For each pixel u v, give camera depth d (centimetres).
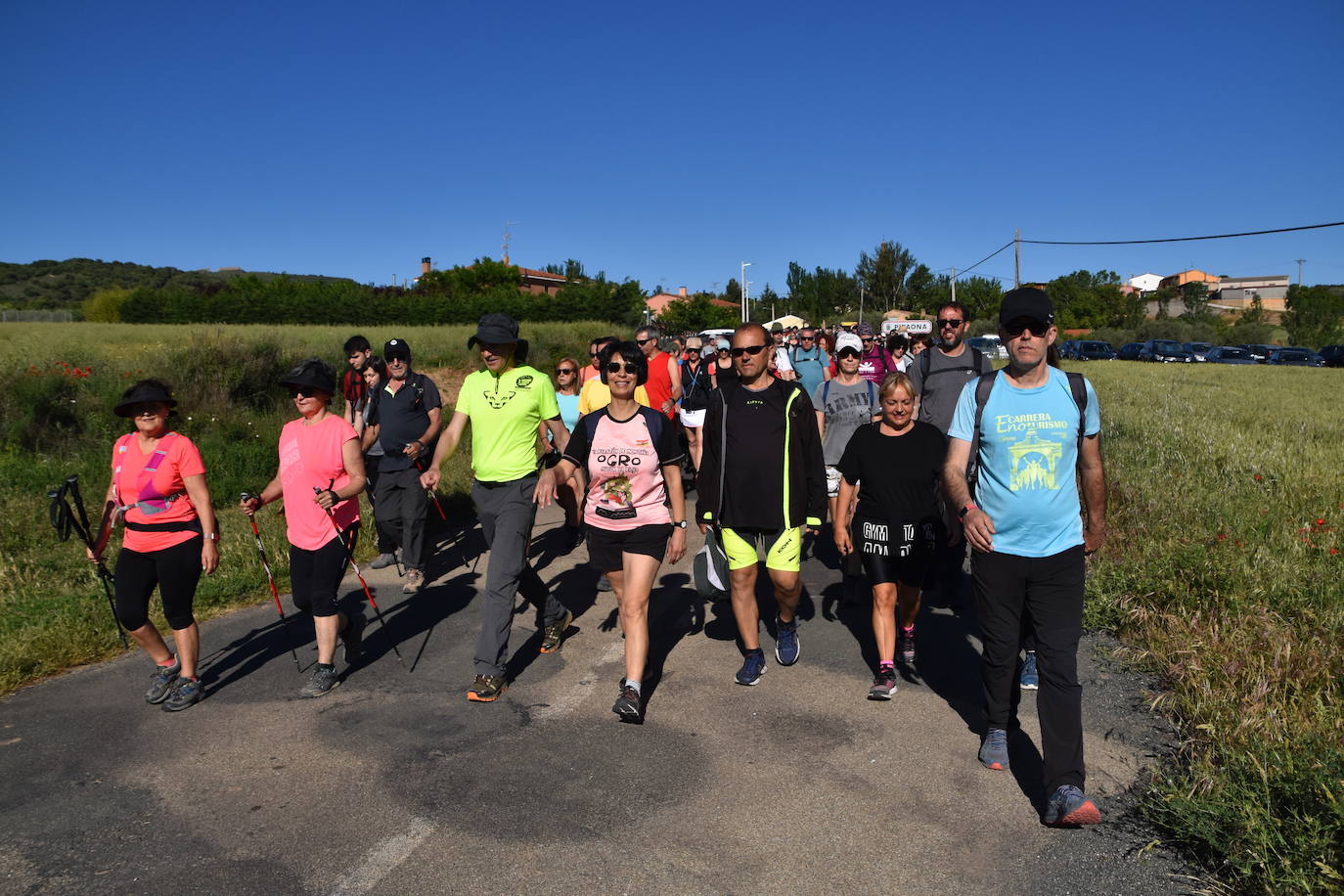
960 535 455
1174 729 404
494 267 7338
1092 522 352
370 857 309
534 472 496
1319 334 5753
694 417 919
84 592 620
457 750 392
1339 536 650
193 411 1239
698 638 545
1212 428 1267
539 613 514
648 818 334
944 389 612
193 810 342
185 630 442
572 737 406
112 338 2448
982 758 375
